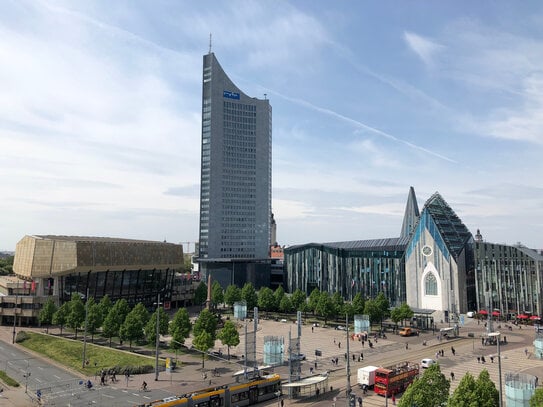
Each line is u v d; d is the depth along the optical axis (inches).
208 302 6875.0
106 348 4313.5
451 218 7362.2
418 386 2146.9
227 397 2743.6
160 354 4200.3
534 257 6176.2
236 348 4525.1
